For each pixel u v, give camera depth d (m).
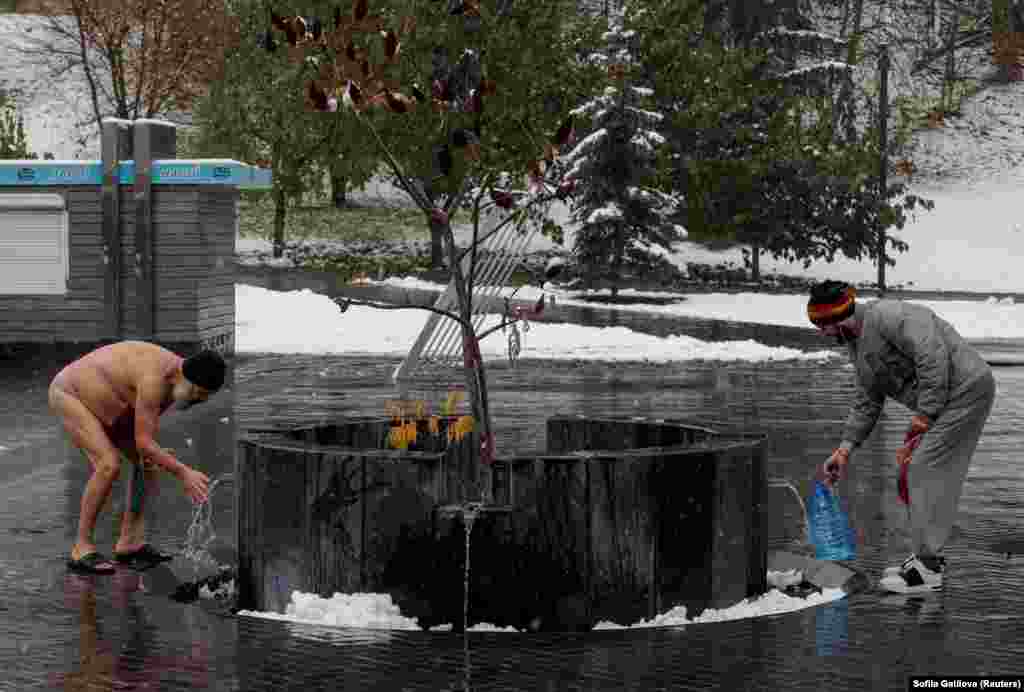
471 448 8.17
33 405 15.65
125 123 19.28
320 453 6.76
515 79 35.00
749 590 7.19
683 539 6.80
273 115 40.59
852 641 6.39
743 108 40.72
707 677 5.79
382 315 26.80
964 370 7.54
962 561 8.19
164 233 19.19
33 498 10.09
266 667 5.91
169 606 7.02
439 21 27.83
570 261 36.53
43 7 42.25
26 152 28.92
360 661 6.02
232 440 12.96
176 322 19.27
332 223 48.97
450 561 6.64
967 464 7.56
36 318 19.42
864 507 9.95
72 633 6.45
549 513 6.62
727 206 41.62
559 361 21.42
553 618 6.64
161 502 9.98
